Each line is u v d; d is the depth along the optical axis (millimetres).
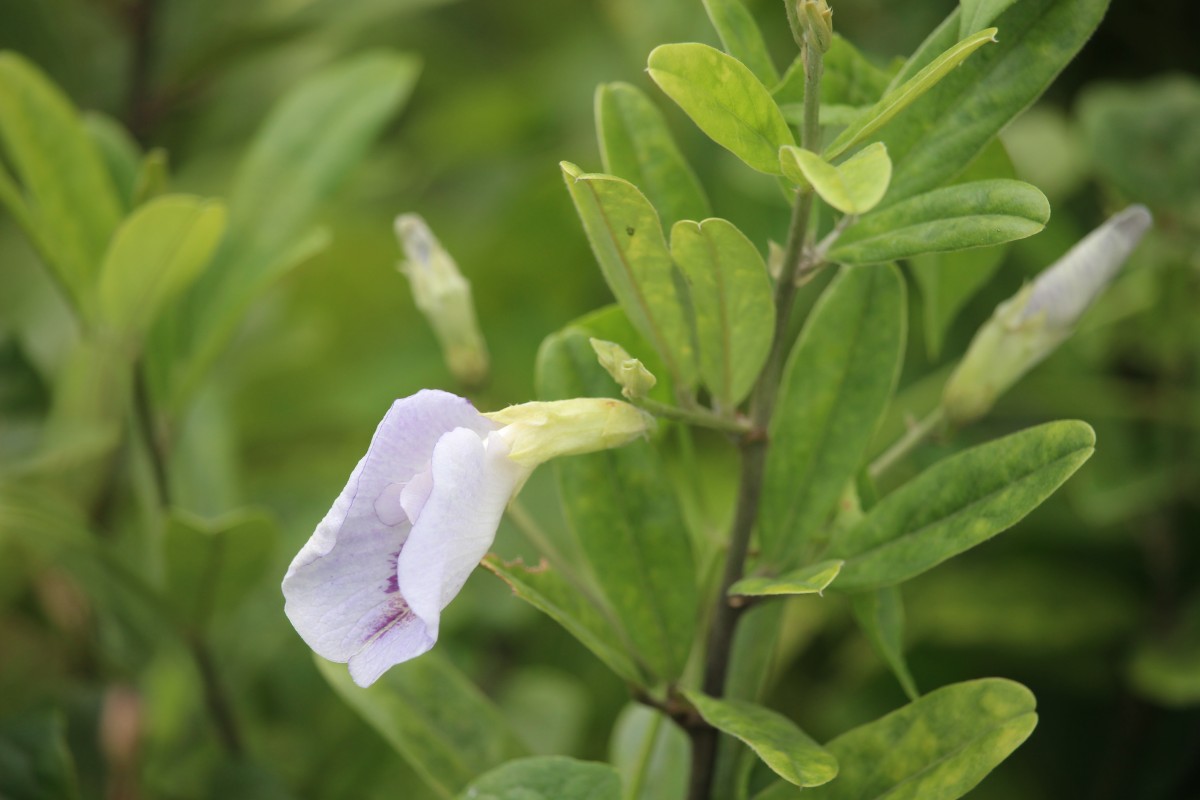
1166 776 507
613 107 433
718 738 418
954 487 404
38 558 514
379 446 381
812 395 426
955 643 519
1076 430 394
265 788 484
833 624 533
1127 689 515
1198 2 539
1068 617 516
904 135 407
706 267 396
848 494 425
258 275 506
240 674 517
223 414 538
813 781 389
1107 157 515
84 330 484
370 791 511
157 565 496
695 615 422
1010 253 534
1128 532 522
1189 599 516
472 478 384
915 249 391
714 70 387
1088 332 522
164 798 489
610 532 424
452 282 448
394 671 441
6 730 470
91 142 484
